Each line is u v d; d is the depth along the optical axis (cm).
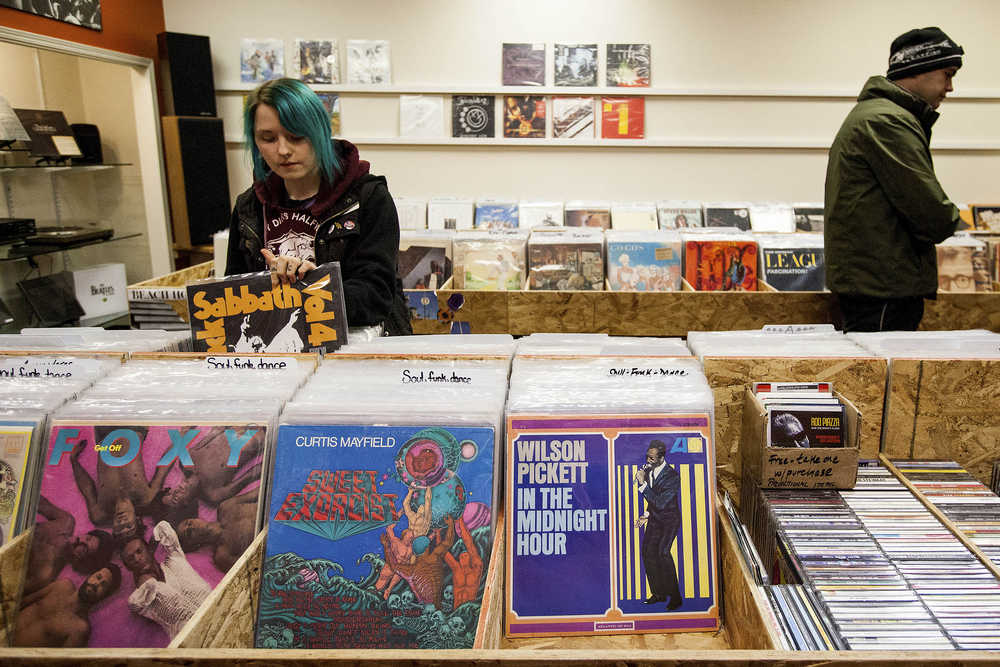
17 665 76
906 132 249
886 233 258
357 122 492
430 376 127
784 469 129
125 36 445
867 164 257
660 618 110
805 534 118
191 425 113
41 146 377
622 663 76
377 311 173
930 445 143
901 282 259
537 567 111
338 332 146
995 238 387
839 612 101
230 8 479
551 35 475
